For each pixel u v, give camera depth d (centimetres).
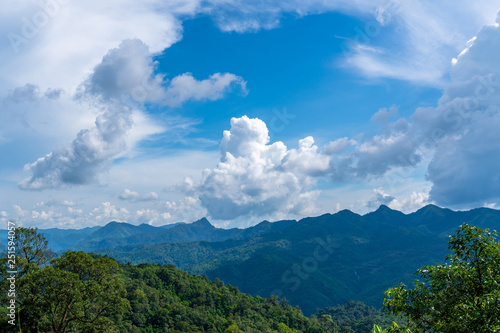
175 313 11600
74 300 2333
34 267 2316
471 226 895
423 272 921
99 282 2519
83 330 2448
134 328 9638
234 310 13762
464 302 845
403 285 934
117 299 2567
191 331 10431
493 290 808
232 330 10725
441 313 830
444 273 873
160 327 10644
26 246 2506
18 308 2173
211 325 11125
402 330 893
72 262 2511
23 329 2244
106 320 2542
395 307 919
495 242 852
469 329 759
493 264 841
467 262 891
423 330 878
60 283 2248
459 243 906
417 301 868
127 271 14462
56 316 2409
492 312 754
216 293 14675
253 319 13050
